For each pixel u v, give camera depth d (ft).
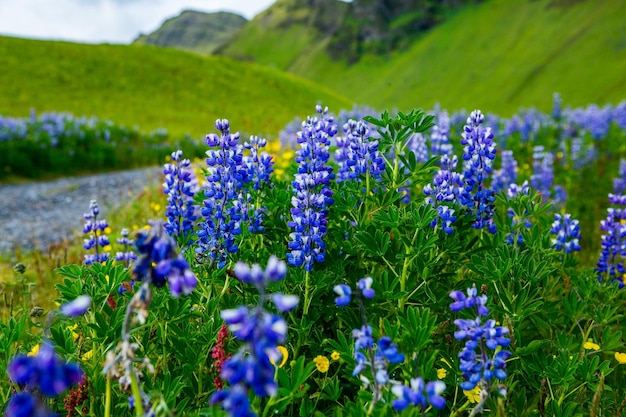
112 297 10.33
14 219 39.14
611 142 46.55
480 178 12.62
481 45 449.89
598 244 21.89
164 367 9.25
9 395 8.57
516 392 9.61
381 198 11.84
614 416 9.24
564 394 9.62
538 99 341.62
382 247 10.37
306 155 12.00
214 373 9.19
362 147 12.21
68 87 133.49
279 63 640.17
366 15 606.55
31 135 65.21
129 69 154.20
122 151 74.95
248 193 12.37
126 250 15.74
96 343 9.36
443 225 11.28
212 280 10.47
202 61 178.50
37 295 17.61
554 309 11.36
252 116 141.69
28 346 10.71
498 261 10.54
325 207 11.11
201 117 132.57
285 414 9.04
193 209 12.98
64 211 41.63
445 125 19.92
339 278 10.87
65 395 8.97
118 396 8.54
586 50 369.91
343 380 10.11
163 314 9.32
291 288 10.89
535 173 27.40
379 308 10.64
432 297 10.37
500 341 7.06
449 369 9.44
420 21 573.33
